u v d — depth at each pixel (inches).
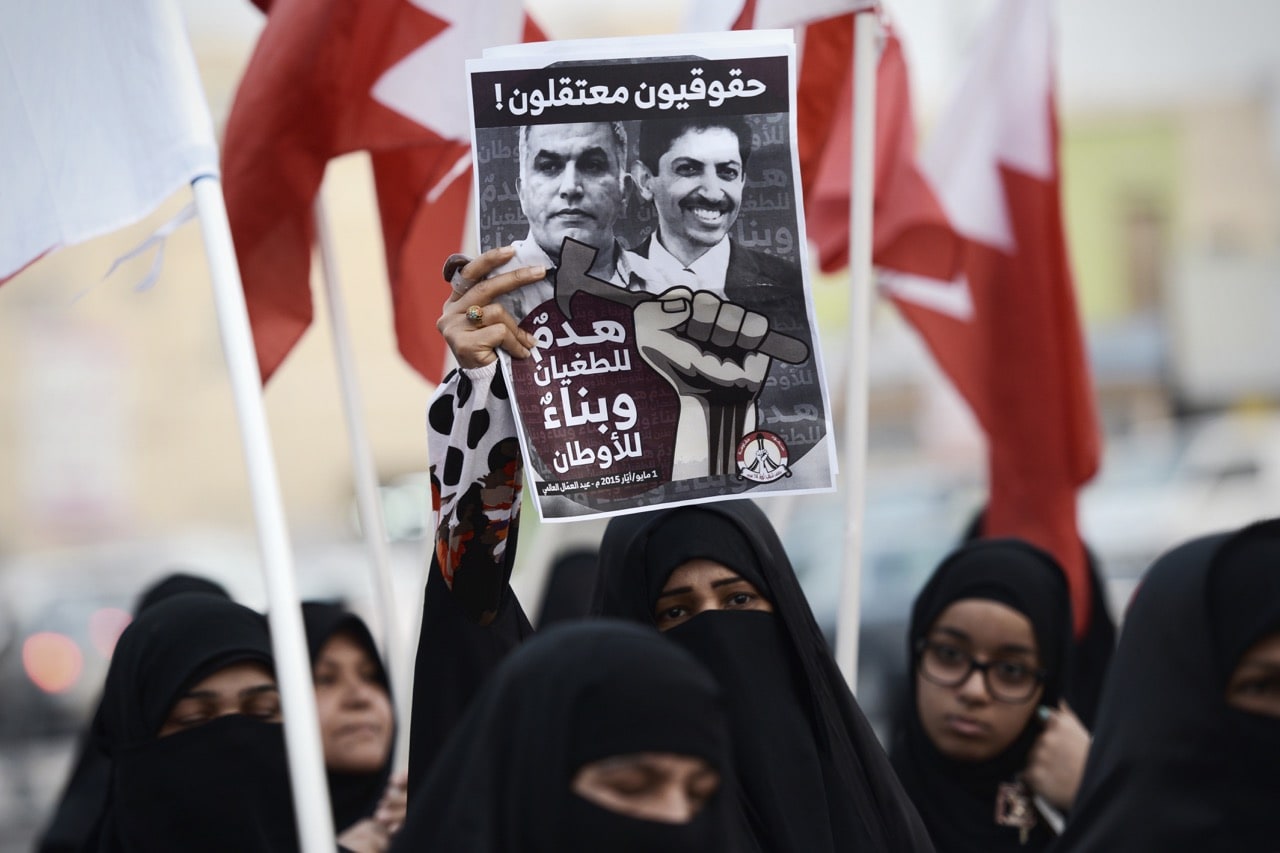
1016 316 233.9
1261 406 979.9
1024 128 234.4
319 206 181.2
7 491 986.1
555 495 130.2
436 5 182.5
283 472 1012.5
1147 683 144.6
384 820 176.6
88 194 143.9
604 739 99.3
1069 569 228.1
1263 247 1135.6
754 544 145.1
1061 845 145.7
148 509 1003.3
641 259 132.3
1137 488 618.5
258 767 155.5
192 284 1010.1
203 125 140.4
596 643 102.5
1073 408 232.1
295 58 181.2
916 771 189.2
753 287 133.1
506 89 131.8
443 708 138.8
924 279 236.7
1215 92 1147.9
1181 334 990.4
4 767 530.3
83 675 563.8
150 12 141.6
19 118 146.3
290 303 181.9
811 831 138.4
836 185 237.0
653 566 145.1
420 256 199.6
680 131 133.0
